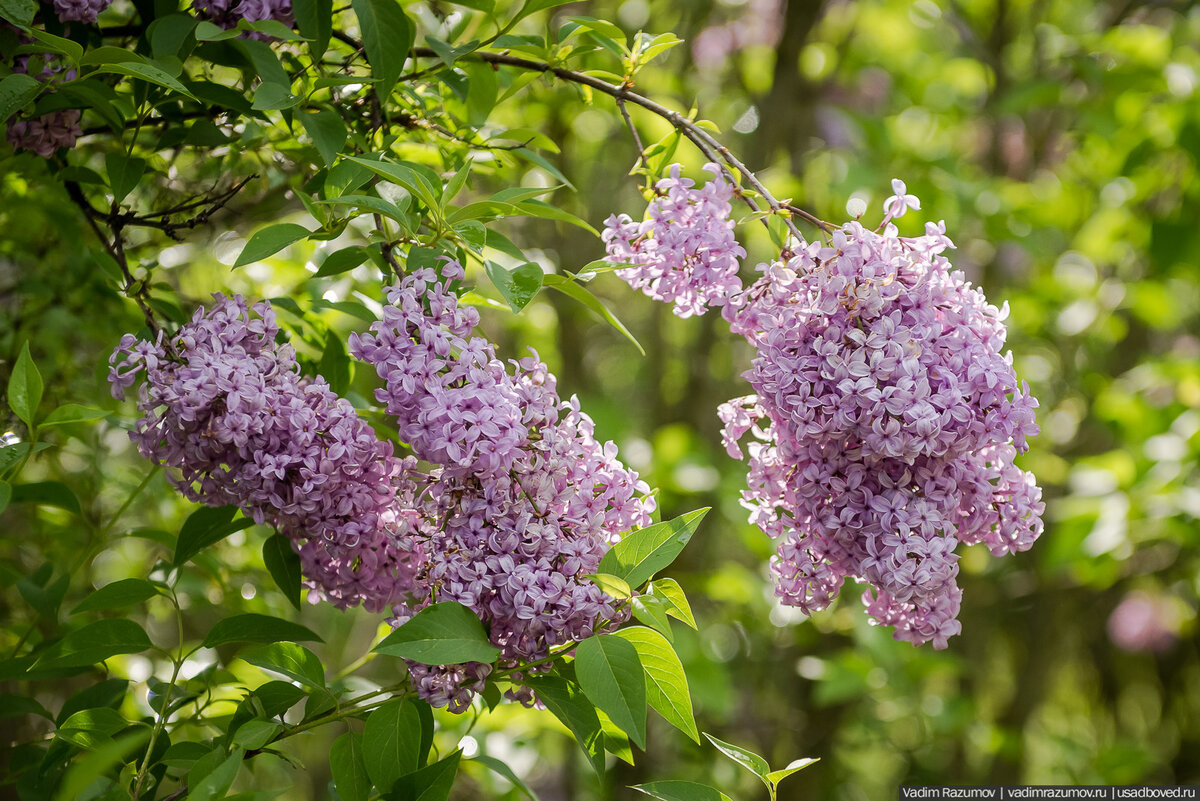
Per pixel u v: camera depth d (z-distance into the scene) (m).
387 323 1.41
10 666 1.51
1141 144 2.61
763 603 2.50
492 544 1.39
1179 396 2.63
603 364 4.06
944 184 2.62
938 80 3.36
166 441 1.43
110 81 1.54
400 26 1.50
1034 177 3.30
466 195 2.27
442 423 1.39
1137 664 4.13
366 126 1.58
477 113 1.62
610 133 2.88
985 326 1.42
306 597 1.49
